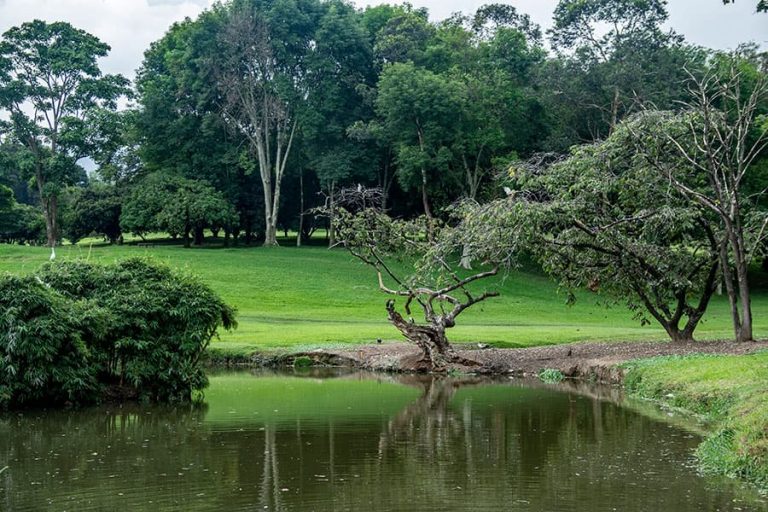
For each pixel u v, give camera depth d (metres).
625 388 19.72
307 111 62.00
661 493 10.13
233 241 73.25
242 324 36.16
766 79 27.33
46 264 19.72
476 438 13.74
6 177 79.94
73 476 11.12
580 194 24.42
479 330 33.12
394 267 56.78
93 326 17.73
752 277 63.81
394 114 55.72
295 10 62.59
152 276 19.41
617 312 46.84
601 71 54.53
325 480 10.90
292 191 73.12
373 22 69.31
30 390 17.06
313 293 48.94
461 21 70.50
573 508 9.50
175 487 10.53
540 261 26.45
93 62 67.75
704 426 14.56
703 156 25.66
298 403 17.86
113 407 17.52
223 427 14.88
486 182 60.19
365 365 25.27
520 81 62.06
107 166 71.50
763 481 10.55
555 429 14.49
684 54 56.06
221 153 68.25
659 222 24.23
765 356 18.84
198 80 62.88
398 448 12.94
